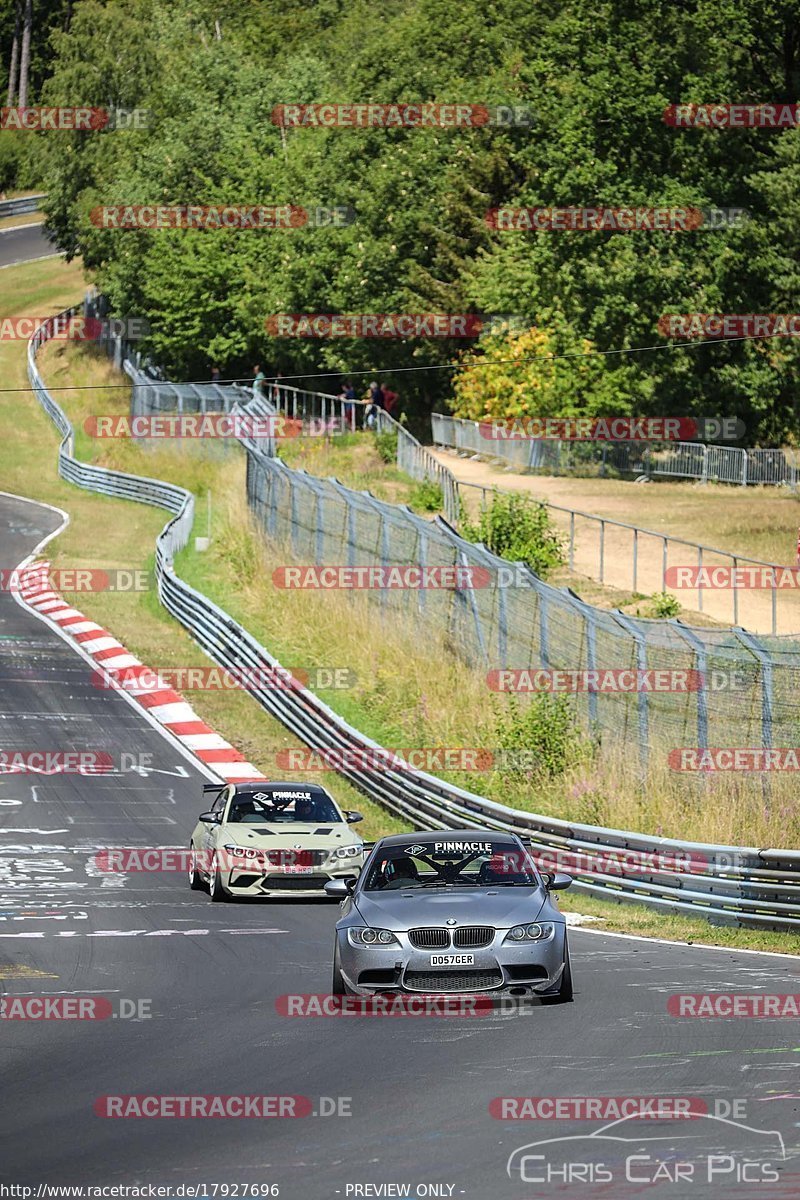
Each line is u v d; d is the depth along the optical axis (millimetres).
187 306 158500
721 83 124938
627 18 125688
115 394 169875
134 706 77375
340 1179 16375
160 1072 22234
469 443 135250
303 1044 24250
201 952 34812
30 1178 16578
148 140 183125
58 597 99625
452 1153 17344
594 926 40688
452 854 30484
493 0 179375
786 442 128500
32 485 140250
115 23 196000
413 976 27016
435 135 153750
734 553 90062
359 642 78312
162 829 56344
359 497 82562
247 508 104938
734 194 125250
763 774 47188
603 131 125062
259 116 171250
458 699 66688
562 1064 22047
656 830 48656
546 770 56812
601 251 123312
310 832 45031
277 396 146250
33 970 32250
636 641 53594
